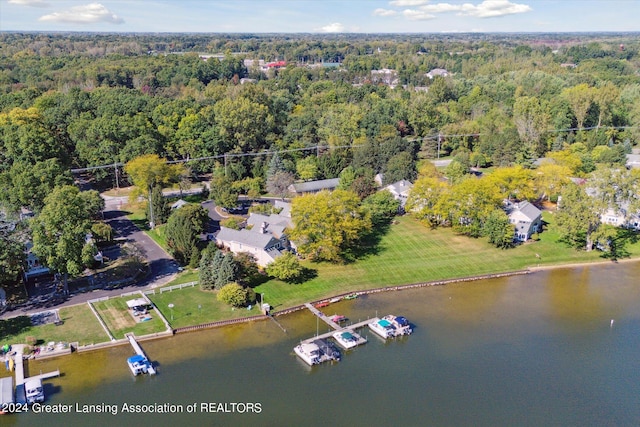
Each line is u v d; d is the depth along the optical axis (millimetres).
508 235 114625
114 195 149000
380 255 112875
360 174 150500
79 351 77188
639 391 71562
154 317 86000
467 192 121312
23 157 128625
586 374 75000
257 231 110938
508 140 175000
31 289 93625
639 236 122062
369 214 119250
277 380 72438
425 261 110812
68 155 149125
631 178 114062
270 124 186375
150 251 111500
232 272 92500
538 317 90812
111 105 179625
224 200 134875
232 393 69500
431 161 185875
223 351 78875
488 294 99125
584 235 123125
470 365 76812
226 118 172000
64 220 88500
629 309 93875
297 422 64500
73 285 95500
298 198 109250
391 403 68250
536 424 65000
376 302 95438
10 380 69000
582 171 161625
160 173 134875
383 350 80500
